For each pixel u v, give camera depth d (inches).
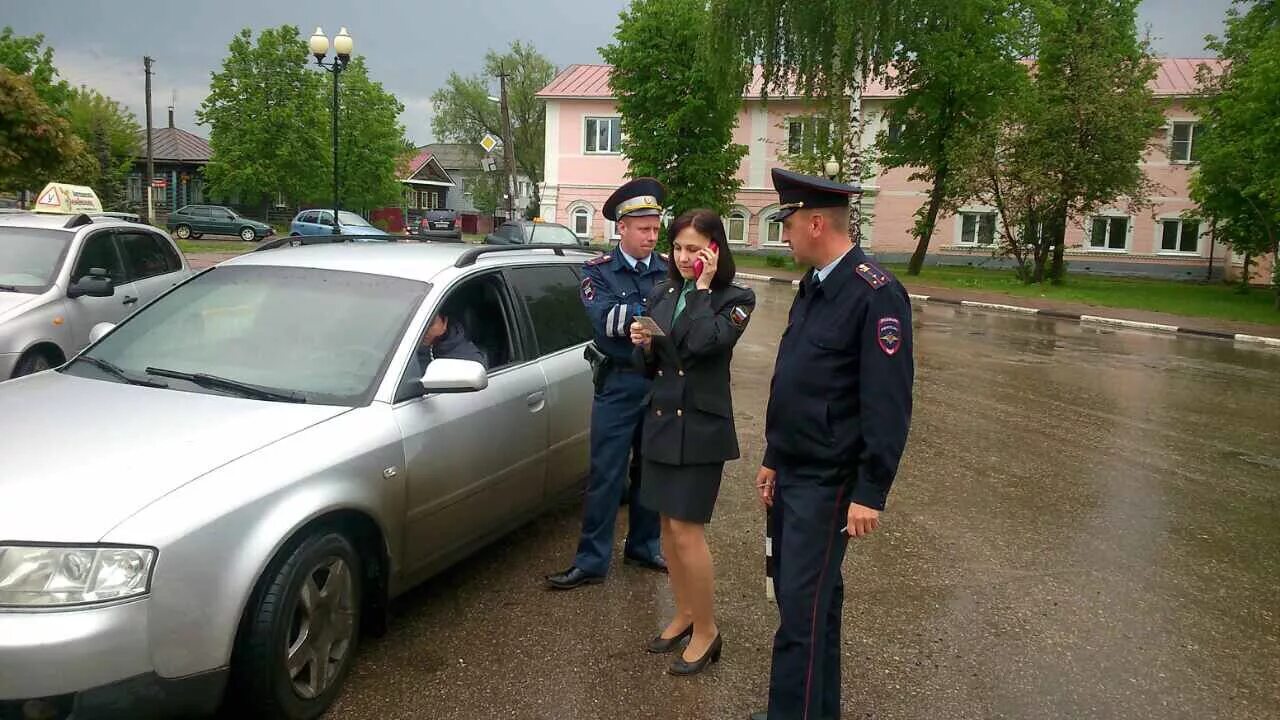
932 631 164.4
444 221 1768.0
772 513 125.2
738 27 1154.7
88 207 482.9
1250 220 1055.6
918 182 1534.2
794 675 118.6
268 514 117.5
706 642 146.0
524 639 154.3
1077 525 227.9
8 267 275.7
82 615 101.7
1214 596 184.9
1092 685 145.9
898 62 1200.8
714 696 138.1
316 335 155.8
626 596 173.8
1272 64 792.3
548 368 187.8
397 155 2081.7
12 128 631.8
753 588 180.5
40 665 99.9
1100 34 1065.5
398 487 140.6
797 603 117.4
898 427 109.7
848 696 140.4
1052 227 1119.0
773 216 118.9
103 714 103.0
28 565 102.7
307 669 126.2
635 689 139.4
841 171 1168.8
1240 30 1046.4
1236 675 150.8
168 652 106.7
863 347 111.0
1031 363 518.3
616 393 171.8
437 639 153.2
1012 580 190.1
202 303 167.2
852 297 112.7
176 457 119.0
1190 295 1067.3
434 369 145.3
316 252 183.9
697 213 136.9
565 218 1651.1
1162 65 1510.8
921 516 231.6
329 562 128.3
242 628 116.3
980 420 354.0
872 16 1063.6
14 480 111.7
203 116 1758.1
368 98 1962.4
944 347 577.0
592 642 154.1
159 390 144.5
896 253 1558.8
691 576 142.9
